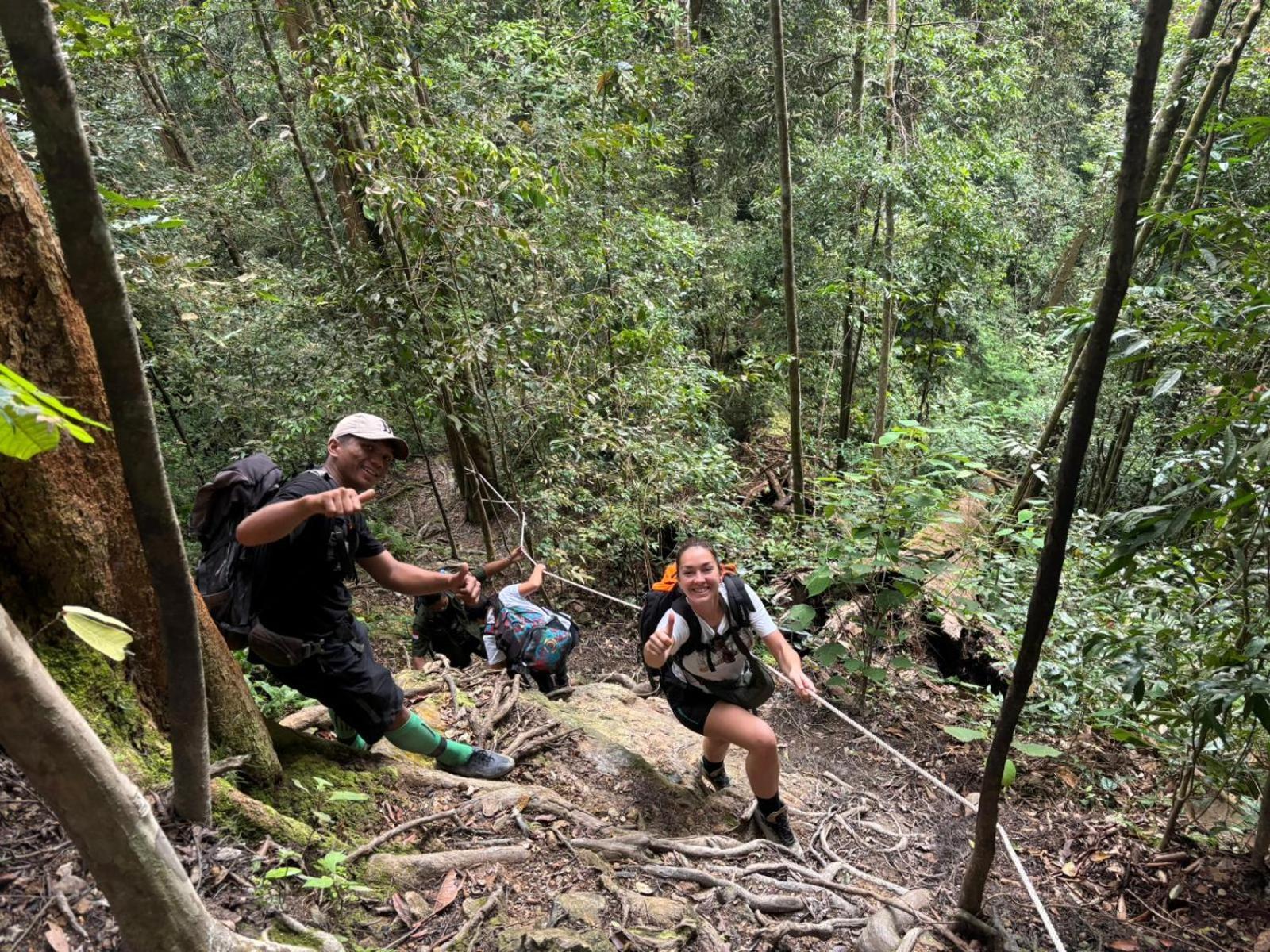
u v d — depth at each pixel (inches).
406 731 111.9
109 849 49.7
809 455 365.1
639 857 109.6
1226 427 97.0
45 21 47.3
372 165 195.2
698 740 151.7
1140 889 128.6
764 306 420.2
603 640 261.6
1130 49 552.7
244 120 350.0
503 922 90.3
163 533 65.1
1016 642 180.2
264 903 77.7
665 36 376.8
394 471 391.5
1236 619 120.3
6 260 68.0
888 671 194.1
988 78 354.0
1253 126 126.1
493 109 224.5
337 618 100.0
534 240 235.5
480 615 160.2
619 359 271.6
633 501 255.6
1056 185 540.4
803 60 394.0
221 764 90.9
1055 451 267.7
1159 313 107.7
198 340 245.6
